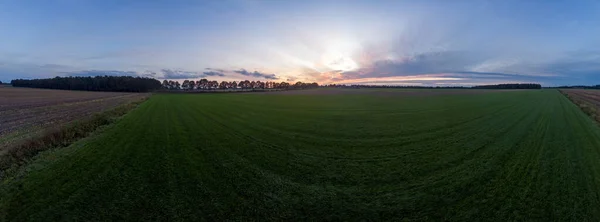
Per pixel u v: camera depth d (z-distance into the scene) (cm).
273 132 1703
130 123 2027
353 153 1181
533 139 1417
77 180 812
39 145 1155
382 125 2006
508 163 992
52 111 2958
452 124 2014
